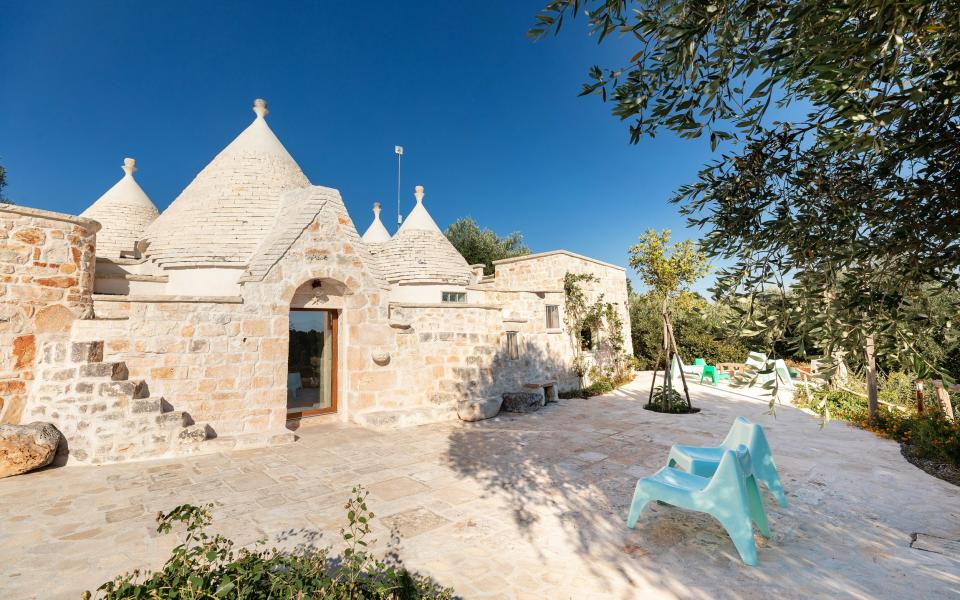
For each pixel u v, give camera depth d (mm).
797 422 10711
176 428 7777
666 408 12250
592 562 4184
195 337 8523
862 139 2195
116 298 8750
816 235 2738
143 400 7605
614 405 13523
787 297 2711
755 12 2260
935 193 2402
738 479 4238
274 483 6438
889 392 11328
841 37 2148
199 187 13367
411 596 3045
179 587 2561
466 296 17688
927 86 2117
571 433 9672
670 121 2791
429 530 4887
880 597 3555
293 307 10242
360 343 10758
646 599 3572
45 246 7734
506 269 18531
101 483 6332
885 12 1914
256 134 14859
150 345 8102
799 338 2566
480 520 5148
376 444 8727
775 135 2824
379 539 4664
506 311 15570
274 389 9266
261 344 9203
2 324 7176
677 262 25188
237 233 12102
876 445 8523
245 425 8875
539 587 3770
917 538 4625
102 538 4625
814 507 5480
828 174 2777
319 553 3320
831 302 2475
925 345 2287
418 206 19672
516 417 11578
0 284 7191
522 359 13953
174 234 12055
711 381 18859
